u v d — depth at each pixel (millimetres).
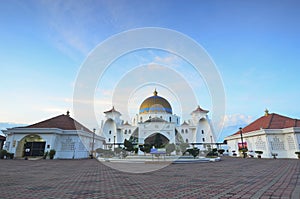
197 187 4523
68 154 19891
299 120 21609
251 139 23172
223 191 4051
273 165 10828
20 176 6645
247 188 4352
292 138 19734
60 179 5957
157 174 7184
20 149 19516
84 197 3574
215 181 5430
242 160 16250
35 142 20188
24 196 3646
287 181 5242
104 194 3824
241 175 6723
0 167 10109
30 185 4867
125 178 6164
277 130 20656
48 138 19516
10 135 19953
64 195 3734
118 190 4219
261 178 5910
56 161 15430
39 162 14203
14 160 16359
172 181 5484
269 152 20094
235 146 26656
